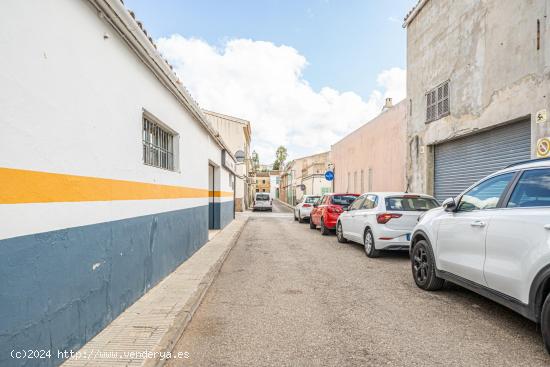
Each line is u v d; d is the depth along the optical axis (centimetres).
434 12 1128
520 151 803
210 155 1166
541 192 365
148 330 394
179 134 738
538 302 341
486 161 926
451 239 490
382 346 364
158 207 602
